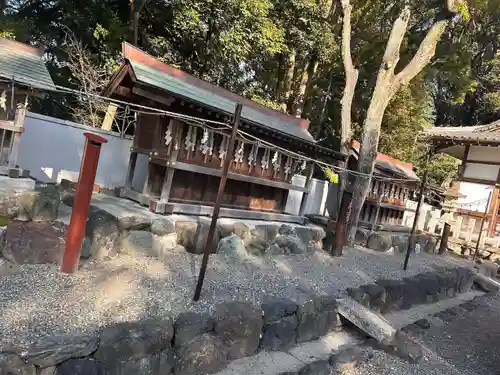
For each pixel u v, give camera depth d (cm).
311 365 438
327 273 683
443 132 1728
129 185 719
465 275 1011
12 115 557
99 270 440
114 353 309
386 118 1556
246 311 426
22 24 1223
